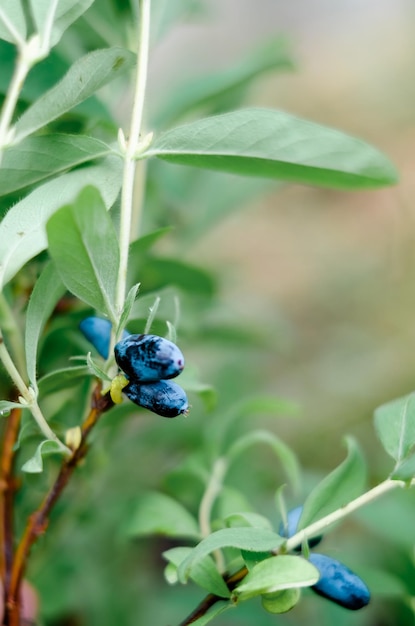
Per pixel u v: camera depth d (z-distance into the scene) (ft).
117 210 1.07
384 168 1.07
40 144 1.01
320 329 3.26
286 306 3.43
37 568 1.38
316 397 2.64
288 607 0.97
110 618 1.54
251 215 3.92
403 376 2.74
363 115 5.56
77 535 1.53
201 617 0.97
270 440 1.24
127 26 1.22
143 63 1.01
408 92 5.50
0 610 1.13
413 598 1.26
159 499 1.22
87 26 1.21
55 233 0.90
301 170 1.07
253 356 1.93
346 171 1.07
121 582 1.62
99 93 1.22
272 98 5.87
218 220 1.53
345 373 2.77
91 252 0.92
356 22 6.48
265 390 2.47
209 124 1.02
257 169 1.06
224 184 1.53
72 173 1.01
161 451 1.73
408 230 3.67
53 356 1.19
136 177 1.23
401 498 1.39
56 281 0.99
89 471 1.30
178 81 1.59
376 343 3.01
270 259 3.77
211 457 1.29
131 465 1.65
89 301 0.95
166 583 1.70
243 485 1.61
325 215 4.09
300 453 2.40
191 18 1.51
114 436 1.29
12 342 1.11
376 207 4.11
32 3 1.00
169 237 1.52
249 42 5.54
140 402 0.95
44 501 1.06
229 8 6.17
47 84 1.15
